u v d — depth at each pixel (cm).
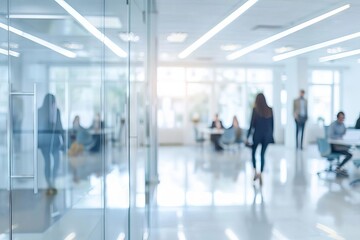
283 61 1225
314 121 1345
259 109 603
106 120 868
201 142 1198
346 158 688
